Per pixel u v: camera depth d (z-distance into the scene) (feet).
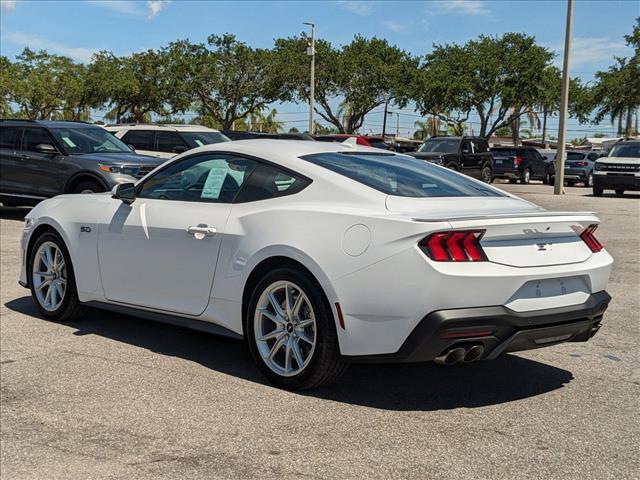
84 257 18.76
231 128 158.40
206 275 15.84
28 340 18.22
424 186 15.14
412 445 11.93
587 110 148.25
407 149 118.62
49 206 20.11
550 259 13.66
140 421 13.04
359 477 10.78
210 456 11.56
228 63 148.97
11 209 51.26
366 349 13.21
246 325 15.11
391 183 14.85
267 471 11.00
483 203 14.78
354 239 13.29
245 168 16.11
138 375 15.56
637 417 13.30
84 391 14.58
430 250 12.57
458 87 137.59
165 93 153.38
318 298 13.69
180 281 16.44
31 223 20.30
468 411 13.53
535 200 68.95
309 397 14.21
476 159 91.40
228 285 15.35
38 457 11.67
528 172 111.04
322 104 151.43
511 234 13.23
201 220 16.07
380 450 11.73
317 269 13.60
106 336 18.67
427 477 10.77
